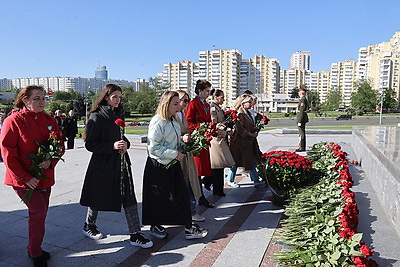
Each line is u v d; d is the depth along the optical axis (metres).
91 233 3.63
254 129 5.54
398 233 3.33
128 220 3.43
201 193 4.36
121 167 3.38
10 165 2.77
